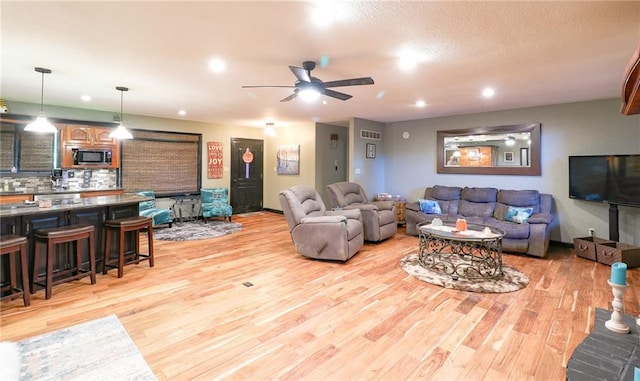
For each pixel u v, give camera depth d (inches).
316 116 255.9
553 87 158.7
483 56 115.7
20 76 144.6
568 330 97.3
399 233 238.7
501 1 78.0
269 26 92.7
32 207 130.6
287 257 174.9
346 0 78.1
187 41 104.1
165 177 273.6
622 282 70.2
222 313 108.0
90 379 74.5
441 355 84.8
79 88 166.1
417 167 267.1
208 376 76.0
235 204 324.5
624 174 161.5
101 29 95.7
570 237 196.1
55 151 217.5
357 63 123.8
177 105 211.3
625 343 64.9
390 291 127.5
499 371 78.3
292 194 177.0
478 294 124.6
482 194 218.5
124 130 183.2
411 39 100.8
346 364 81.0
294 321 102.9
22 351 84.9
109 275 144.4
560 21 88.4
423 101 193.3
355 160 259.1
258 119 276.8
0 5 81.4
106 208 151.2
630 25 90.6
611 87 158.6
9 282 118.6
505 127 219.0
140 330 96.5
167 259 169.9
